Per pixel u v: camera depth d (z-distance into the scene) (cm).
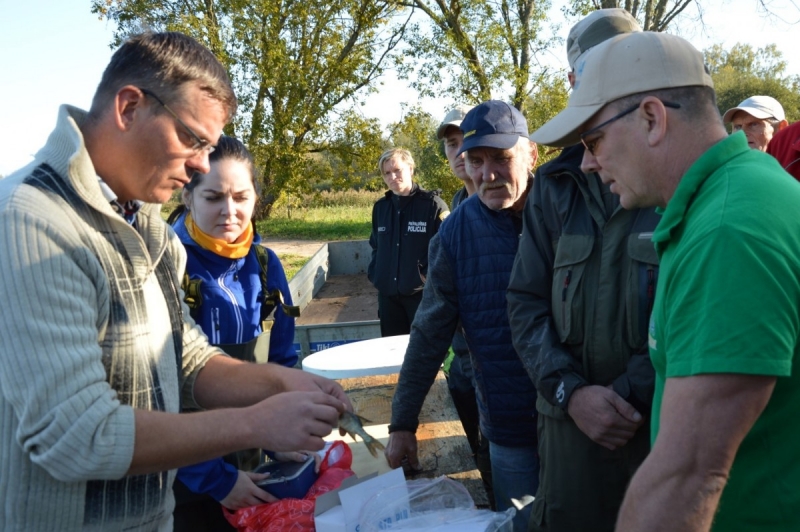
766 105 502
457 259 261
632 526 118
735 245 113
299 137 2222
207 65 144
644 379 193
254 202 240
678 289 122
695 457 113
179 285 176
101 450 120
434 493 167
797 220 117
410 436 232
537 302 227
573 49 257
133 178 142
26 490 126
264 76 2059
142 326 144
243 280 242
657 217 195
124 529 140
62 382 118
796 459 123
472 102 1839
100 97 139
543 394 215
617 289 203
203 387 176
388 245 564
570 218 213
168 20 1966
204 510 225
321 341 473
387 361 314
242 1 2011
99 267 133
